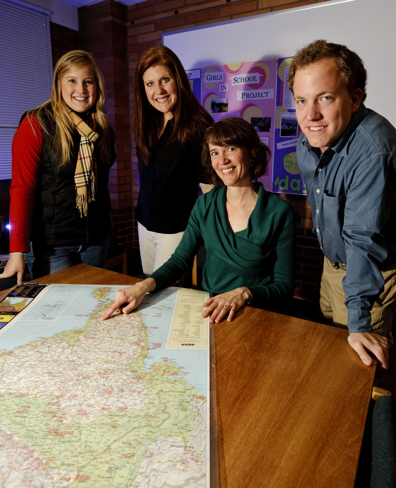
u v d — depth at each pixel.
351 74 0.89
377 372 0.85
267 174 2.80
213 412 0.67
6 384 0.74
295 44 2.47
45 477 0.54
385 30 2.15
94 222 1.66
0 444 0.60
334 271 1.36
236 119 1.19
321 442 0.61
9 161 3.07
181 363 0.82
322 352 0.87
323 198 1.16
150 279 1.21
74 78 1.43
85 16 3.36
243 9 2.65
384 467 0.53
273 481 0.54
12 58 2.95
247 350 0.87
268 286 1.19
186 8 2.91
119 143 3.45
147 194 1.77
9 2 2.85
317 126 0.94
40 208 1.53
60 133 1.45
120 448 0.59
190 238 1.38
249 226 1.21
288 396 0.72
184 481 0.53
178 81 1.55
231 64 2.76
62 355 0.84
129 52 3.36
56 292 1.19
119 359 0.83
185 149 1.65
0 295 1.17
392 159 0.93
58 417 0.66
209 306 1.06
